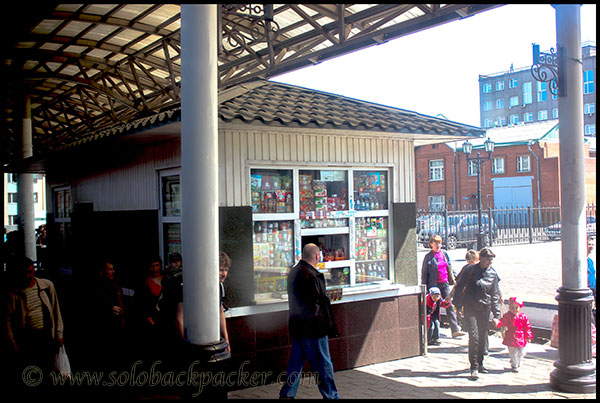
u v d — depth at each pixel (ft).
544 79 20.51
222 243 21.68
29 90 40.65
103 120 43.37
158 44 30.86
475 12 19.71
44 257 44.83
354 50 23.77
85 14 26.35
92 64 34.55
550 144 131.23
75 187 36.94
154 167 26.21
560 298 21.13
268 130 22.97
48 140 54.08
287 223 24.03
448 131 26.22
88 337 26.50
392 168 27.14
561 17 20.83
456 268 59.82
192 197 13.98
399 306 26.11
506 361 25.49
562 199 21.13
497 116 285.23
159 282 22.80
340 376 23.32
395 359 25.89
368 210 26.45
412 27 21.45
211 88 14.17
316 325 18.70
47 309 19.65
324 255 25.02
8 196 121.49
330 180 25.38
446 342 29.48
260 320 22.25
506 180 136.26
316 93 29.14
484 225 93.45
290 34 27.63
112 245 30.76
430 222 90.33
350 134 25.27
